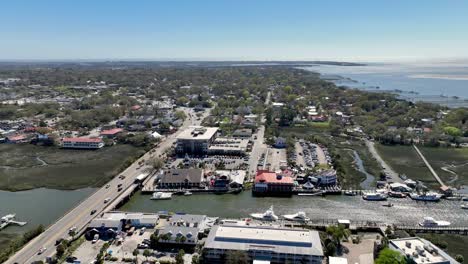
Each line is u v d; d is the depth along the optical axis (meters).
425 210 156.50
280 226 135.25
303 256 113.12
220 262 115.94
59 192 179.38
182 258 114.50
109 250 121.62
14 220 149.12
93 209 153.00
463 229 137.50
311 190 175.25
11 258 117.12
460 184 186.88
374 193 170.00
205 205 164.00
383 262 106.44
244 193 177.38
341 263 109.62
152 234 127.44
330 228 129.50
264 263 107.56
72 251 121.31
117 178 192.75
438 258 108.00
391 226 139.62
